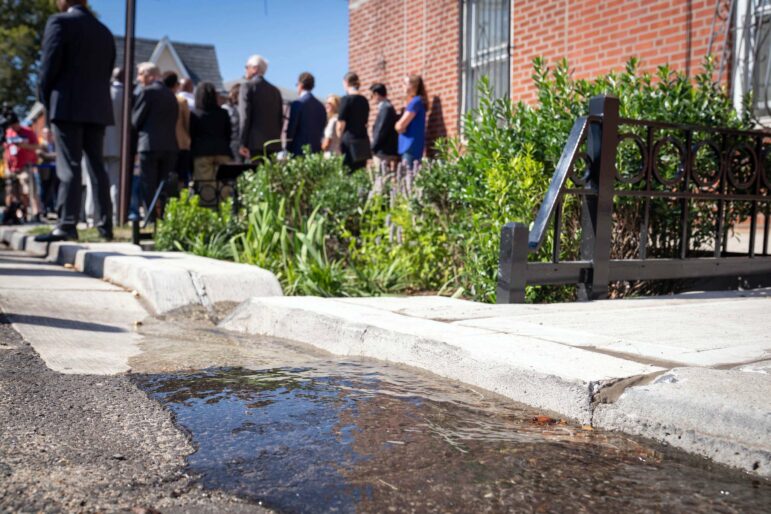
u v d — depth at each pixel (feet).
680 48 20.49
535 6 25.89
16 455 5.44
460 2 29.60
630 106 14.15
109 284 15.58
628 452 5.74
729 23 19.04
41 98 22.18
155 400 7.12
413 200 17.10
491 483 5.05
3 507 4.50
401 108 33.60
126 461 5.40
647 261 13.25
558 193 12.16
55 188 43.34
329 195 19.58
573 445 5.90
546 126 14.19
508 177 13.52
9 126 41.70
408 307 11.03
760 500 4.82
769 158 15.26
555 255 12.37
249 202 20.71
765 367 6.89
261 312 11.52
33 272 16.96
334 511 4.57
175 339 10.77
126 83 28.73
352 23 37.22
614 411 6.30
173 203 21.29
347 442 5.86
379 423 6.38
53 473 5.11
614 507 4.68
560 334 8.75
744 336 8.71
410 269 17.01
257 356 9.41
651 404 6.06
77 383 7.74
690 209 14.71
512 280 11.92
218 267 14.98
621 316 10.31
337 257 19.69
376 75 35.42
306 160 20.83
